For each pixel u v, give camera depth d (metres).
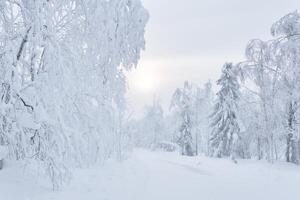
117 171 16.00
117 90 19.16
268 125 29.70
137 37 18.89
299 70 27.88
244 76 30.28
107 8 15.95
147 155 39.91
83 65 14.30
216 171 20.98
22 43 10.51
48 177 11.30
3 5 10.63
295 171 22.98
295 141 28.66
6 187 9.45
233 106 37.16
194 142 57.75
